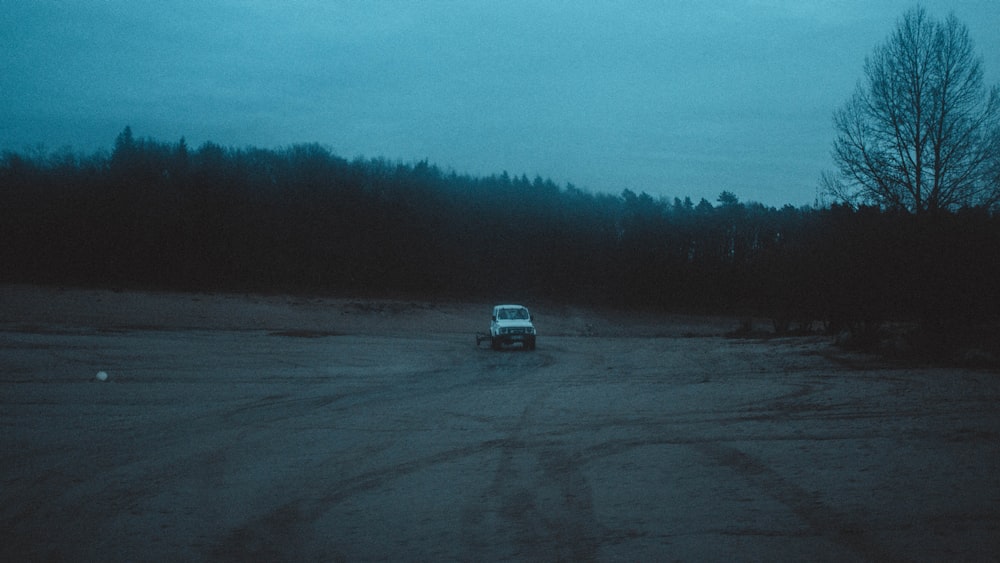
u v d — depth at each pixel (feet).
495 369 81.15
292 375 71.05
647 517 21.94
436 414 45.09
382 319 188.96
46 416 43.04
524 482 26.86
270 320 169.99
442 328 187.32
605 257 296.71
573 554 18.61
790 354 94.43
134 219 224.12
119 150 248.52
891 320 94.94
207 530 20.92
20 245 213.66
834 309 98.78
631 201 318.86
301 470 29.04
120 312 159.22
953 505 22.58
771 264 149.69
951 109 90.27
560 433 37.68
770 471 27.91
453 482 26.91
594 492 25.20
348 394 56.24
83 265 217.56
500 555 18.61
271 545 19.56
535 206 303.89
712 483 26.18
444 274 272.10
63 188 225.15
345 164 286.66
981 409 43.39
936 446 32.19
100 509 23.21
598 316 240.73
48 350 85.56
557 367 83.76
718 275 284.82
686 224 300.40
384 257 266.36
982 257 76.28
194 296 184.85
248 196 255.91
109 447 33.94
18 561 18.30
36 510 23.11
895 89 92.99
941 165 89.76
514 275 289.74
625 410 46.09
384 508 23.29
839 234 92.02
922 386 55.06
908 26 92.53
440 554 18.75
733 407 46.65
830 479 26.37
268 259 246.27
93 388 56.24
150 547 19.39
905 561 17.71
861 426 38.09
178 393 55.06
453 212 291.17
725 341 138.00
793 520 21.29
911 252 79.51
